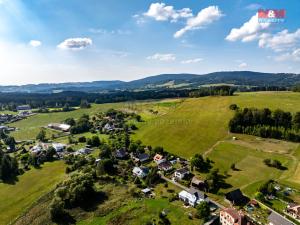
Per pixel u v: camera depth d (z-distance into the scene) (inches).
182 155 6299.2
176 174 5157.5
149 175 5029.5
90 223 3932.1
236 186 4635.8
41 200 4662.9
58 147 7701.8
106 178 5324.8
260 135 6899.6
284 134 6638.8
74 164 6058.1
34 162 6505.9
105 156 6392.7
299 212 3671.3
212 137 7057.1
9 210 4534.9
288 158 5625.0
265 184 4377.5
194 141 6939.0
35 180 5620.1
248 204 4067.4
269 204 4045.3
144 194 4598.9
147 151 6683.1
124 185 5027.1
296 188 4468.5
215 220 3703.3
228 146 6412.4
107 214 4104.3
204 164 5585.6
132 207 4222.4
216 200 4254.4
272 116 7135.8
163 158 6023.6
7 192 5191.9
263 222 3604.8
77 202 4468.5
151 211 4065.0
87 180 4709.6
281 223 3449.8
